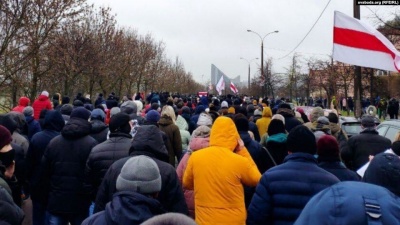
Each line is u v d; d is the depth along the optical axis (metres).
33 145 6.35
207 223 4.50
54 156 5.80
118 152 5.26
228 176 4.51
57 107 11.98
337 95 48.00
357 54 8.98
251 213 4.20
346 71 41.06
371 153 7.12
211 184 4.52
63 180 5.76
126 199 2.84
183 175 5.07
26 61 17.91
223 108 11.88
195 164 4.65
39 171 5.92
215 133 4.70
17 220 3.28
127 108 9.11
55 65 21.39
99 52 26.64
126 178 2.97
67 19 19.95
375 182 2.54
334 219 2.07
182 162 5.60
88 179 5.38
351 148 7.37
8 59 17.25
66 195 5.75
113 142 5.35
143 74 40.53
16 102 19.92
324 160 4.73
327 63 45.25
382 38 8.93
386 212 2.03
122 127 5.43
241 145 4.99
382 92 42.84
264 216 4.14
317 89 57.97
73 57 23.38
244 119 6.36
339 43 9.02
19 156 6.01
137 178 2.96
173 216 1.97
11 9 16.62
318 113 8.85
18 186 4.77
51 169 5.85
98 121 7.48
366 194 2.11
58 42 21.62
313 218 2.13
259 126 10.56
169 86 64.12
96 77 28.06
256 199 4.17
